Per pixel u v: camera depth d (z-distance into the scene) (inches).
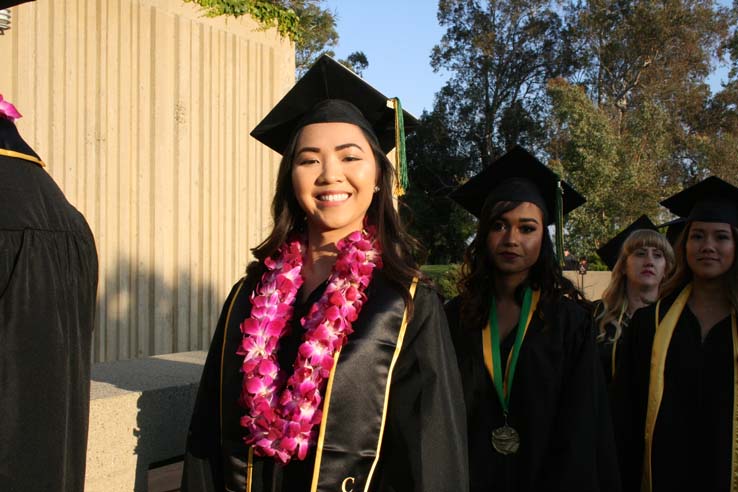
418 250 88.1
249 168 318.7
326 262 83.5
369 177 79.3
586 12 1454.2
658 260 151.4
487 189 128.6
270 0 339.9
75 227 80.4
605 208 927.7
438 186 1461.6
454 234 1321.4
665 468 115.6
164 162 276.1
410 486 70.6
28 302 71.3
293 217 87.0
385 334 74.5
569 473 95.3
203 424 80.7
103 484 84.2
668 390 118.4
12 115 80.2
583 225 904.9
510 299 114.2
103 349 251.4
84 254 80.4
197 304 291.7
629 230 202.5
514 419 103.8
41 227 75.3
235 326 81.8
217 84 299.4
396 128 88.0
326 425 70.7
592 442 98.3
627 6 1407.5
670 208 141.2
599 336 151.3
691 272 125.6
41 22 230.4
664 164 1178.6
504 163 122.1
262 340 76.8
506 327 112.0
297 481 71.9
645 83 1438.2
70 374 74.5
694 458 114.3
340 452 70.3
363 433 71.3
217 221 301.0
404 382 74.2
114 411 85.2
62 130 237.6
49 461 69.6
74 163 241.8
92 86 248.2
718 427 112.7
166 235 278.1
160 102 273.9
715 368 116.0
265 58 324.8
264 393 73.4
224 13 300.7
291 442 69.6
